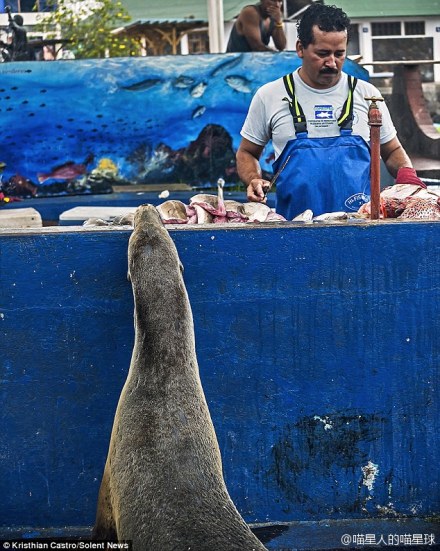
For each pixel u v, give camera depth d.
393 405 4.97
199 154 10.68
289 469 5.00
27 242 4.81
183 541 3.95
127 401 4.43
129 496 4.22
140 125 10.54
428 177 10.34
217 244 4.84
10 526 4.98
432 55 16.47
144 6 14.86
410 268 4.88
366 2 16.11
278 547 4.87
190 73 10.54
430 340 4.93
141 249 4.56
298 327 4.91
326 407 4.96
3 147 10.35
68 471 4.96
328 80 6.36
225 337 4.90
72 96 10.37
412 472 5.01
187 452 4.24
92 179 10.55
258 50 12.06
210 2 12.52
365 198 6.35
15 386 4.90
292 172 6.38
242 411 4.95
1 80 10.23
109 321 4.89
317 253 4.86
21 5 14.49
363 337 4.92
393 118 11.10
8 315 4.86
